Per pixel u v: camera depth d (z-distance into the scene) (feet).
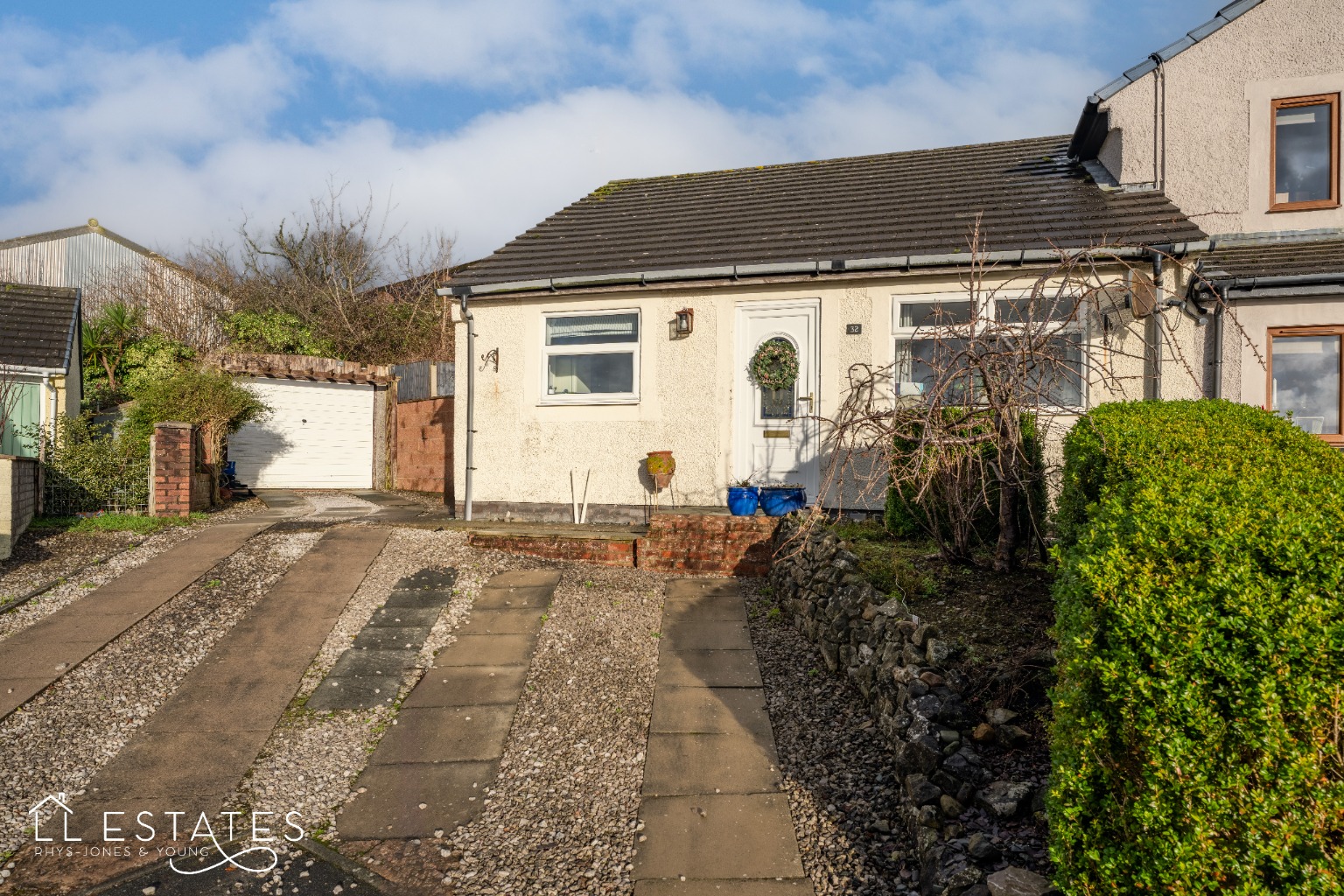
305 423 64.03
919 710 15.11
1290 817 7.46
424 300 93.61
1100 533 10.85
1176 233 30.68
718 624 25.08
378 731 18.95
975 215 35.83
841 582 21.61
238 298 96.17
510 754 17.92
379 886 13.41
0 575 29.01
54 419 43.04
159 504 39.50
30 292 55.11
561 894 13.15
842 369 33.78
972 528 23.11
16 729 18.38
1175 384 30.22
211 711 19.51
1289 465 14.24
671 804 15.62
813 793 15.62
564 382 38.04
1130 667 8.38
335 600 26.55
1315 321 32.86
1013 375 19.08
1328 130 35.96
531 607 26.25
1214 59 36.78
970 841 12.09
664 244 39.14
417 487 60.13
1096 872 8.95
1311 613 7.70
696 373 35.65
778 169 48.16
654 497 36.11
